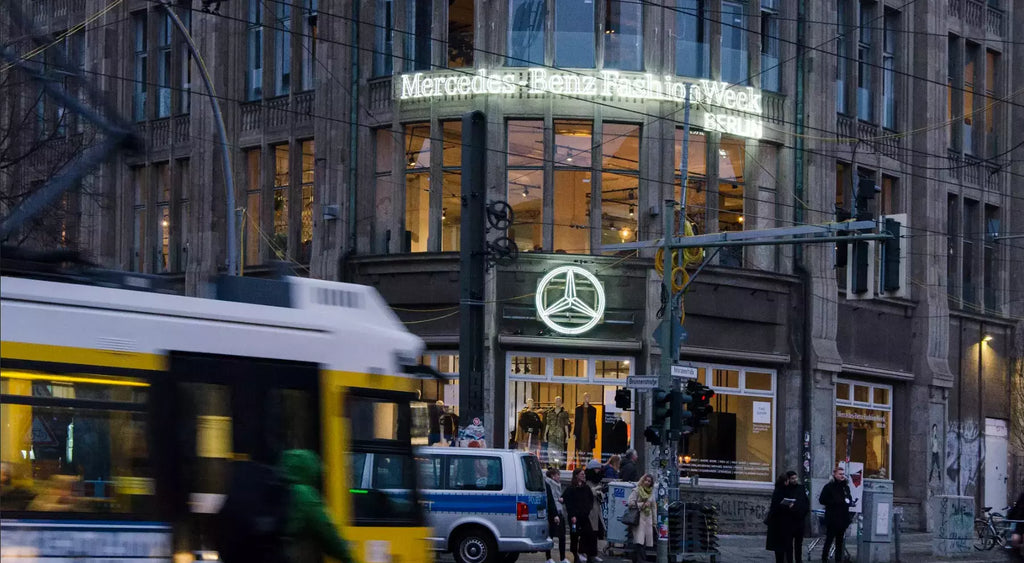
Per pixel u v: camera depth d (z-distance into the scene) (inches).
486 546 896.3
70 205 1255.5
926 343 1631.4
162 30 1621.6
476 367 1134.4
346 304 554.9
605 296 1378.0
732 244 1042.1
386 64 1434.5
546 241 1375.5
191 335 486.0
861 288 935.0
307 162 1493.6
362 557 548.1
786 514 1010.7
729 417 1444.4
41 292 445.7
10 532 428.1
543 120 1385.3
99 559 447.5
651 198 1398.9
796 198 1498.5
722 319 1434.5
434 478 895.1
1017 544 734.5
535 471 928.3
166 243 1609.3
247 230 1526.8
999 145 1788.9
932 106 1658.5
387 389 560.1
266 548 442.0
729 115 1443.2
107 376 457.1
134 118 1633.9
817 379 1486.2
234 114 1539.1
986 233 1774.1
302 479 442.3
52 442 441.4
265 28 1523.1
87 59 1653.5
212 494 482.0
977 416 1731.1
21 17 1087.6
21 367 435.8
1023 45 1802.4
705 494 1416.1
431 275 1379.2
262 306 518.6
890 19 1649.9
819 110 1518.2
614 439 1380.4
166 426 470.6
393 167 1416.1
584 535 969.5
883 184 1622.8
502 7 1389.0
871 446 1594.5
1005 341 1787.6
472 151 1157.1
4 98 1112.2
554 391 1373.0
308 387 526.6
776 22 1503.4
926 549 1338.6
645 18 1416.1
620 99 1393.9
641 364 1380.4
